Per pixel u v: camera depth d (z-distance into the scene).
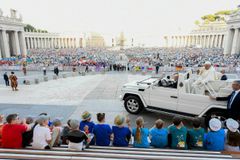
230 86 6.23
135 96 8.02
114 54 69.69
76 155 3.06
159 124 4.37
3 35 57.41
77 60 39.00
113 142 4.38
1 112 8.70
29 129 4.20
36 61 36.81
